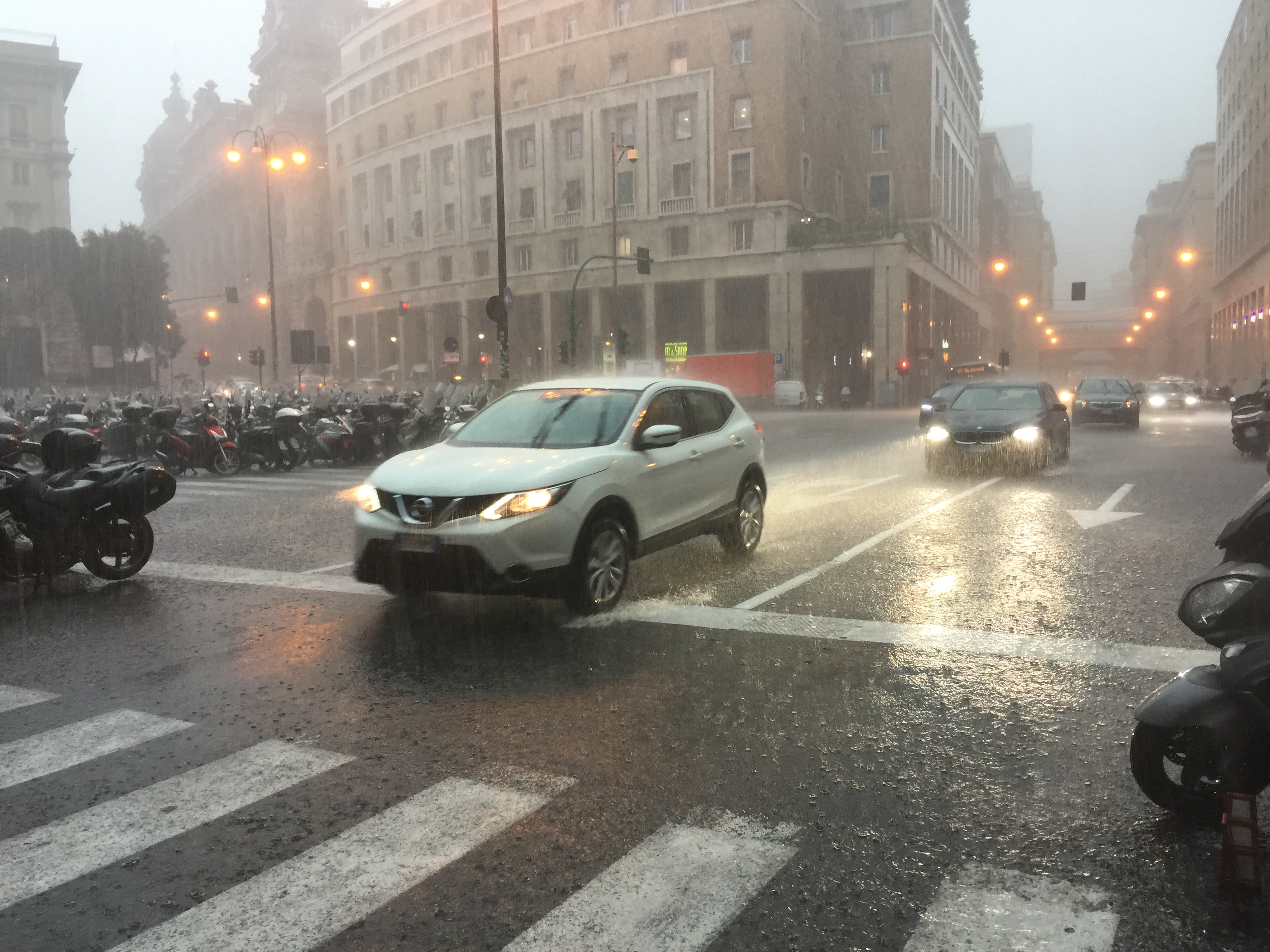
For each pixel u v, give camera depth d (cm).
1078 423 2766
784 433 2861
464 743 427
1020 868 314
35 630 646
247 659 567
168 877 315
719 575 776
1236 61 8381
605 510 646
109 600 737
